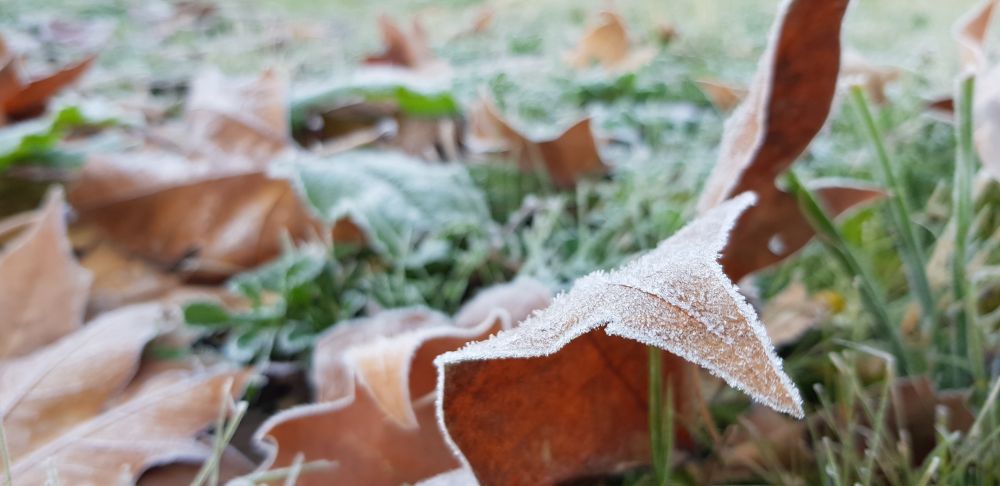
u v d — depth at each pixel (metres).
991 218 0.37
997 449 0.26
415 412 0.27
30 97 0.47
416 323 0.31
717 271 0.18
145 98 0.57
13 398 0.28
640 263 0.22
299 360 0.33
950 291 0.31
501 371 0.22
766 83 0.27
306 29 0.87
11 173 0.41
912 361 0.30
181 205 0.37
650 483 0.26
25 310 0.31
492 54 0.74
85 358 0.29
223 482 0.27
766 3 0.97
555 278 0.35
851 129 0.47
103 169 0.37
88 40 0.74
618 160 0.46
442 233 0.38
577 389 0.25
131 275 0.36
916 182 0.42
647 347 0.25
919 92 0.51
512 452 0.24
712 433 0.27
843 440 0.26
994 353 0.30
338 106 0.50
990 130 0.28
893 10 0.88
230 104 0.45
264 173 0.37
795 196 0.29
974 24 0.33
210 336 0.34
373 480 0.27
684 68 0.63
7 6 0.88
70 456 0.27
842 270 0.34
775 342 0.31
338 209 0.37
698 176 0.43
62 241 0.32
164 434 0.28
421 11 1.04
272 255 0.37
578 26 0.90
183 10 0.97
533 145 0.42
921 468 0.26
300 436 0.27
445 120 0.49
